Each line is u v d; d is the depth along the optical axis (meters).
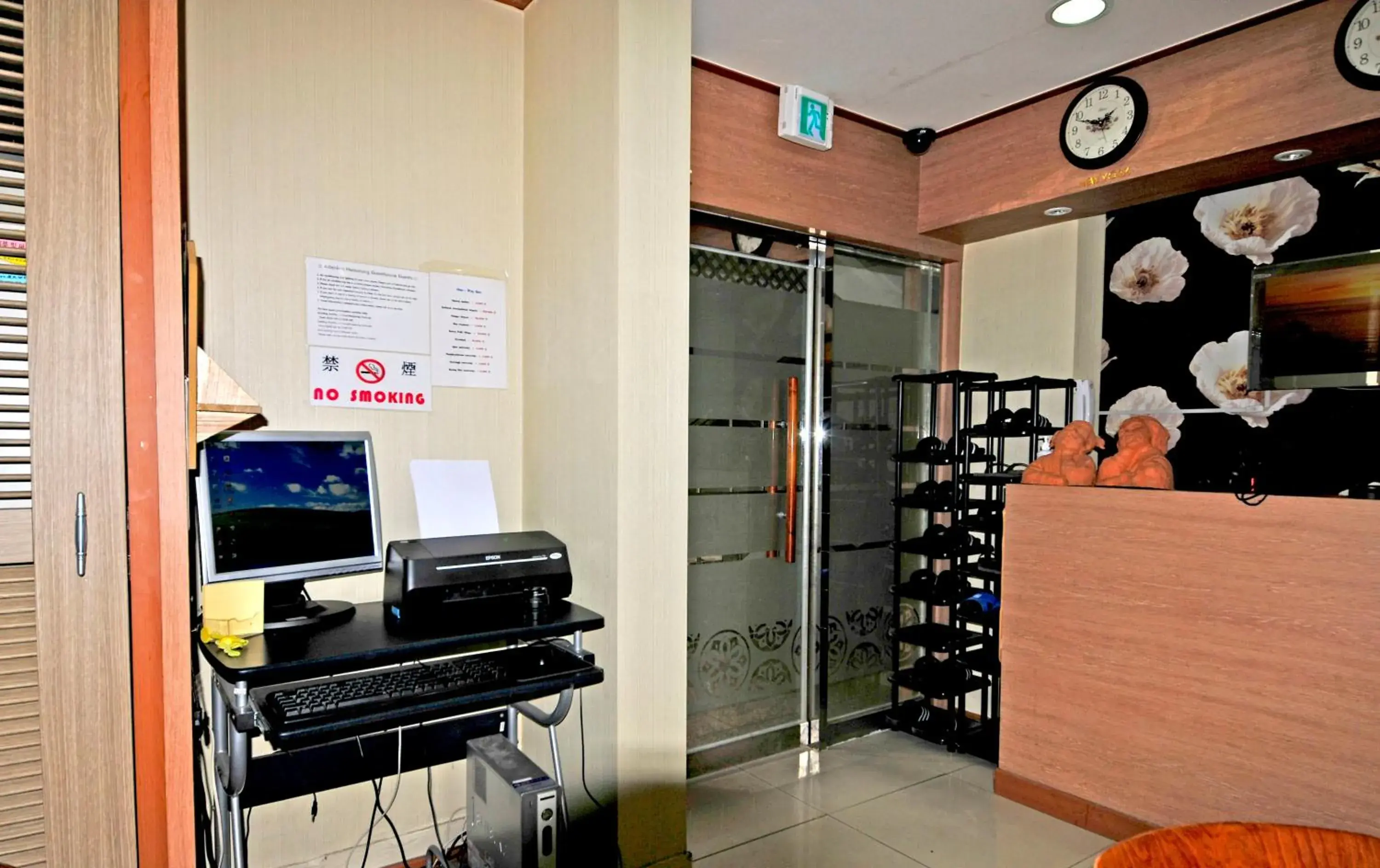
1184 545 2.12
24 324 1.28
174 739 1.38
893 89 2.80
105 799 1.33
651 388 1.97
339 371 2.02
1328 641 1.86
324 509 1.84
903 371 3.45
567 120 2.11
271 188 1.92
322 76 2.00
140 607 1.36
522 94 2.34
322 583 2.01
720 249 2.88
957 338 3.51
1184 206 2.80
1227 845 0.91
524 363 2.32
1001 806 2.55
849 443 3.26
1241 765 2.01
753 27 2.37
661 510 2.00
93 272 1.30
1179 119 2.47
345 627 1.75
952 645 2.97
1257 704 1.98
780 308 3.06
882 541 3.39
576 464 2.07
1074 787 2.41
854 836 2.35
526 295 2.32
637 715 1.96
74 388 1.30
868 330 3.32
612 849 1.95
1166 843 0.90
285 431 1.84
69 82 1.28
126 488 1.35
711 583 2.88
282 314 1.94
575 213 2.08
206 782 1.83
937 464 3.18
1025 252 3.28
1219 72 2.37
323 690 1.57
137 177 1.35
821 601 3.14
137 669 1.36
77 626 1.30
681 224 2.03
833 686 3.21
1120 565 2.27
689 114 2.05
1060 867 2.16
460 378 2.21
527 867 1.65
